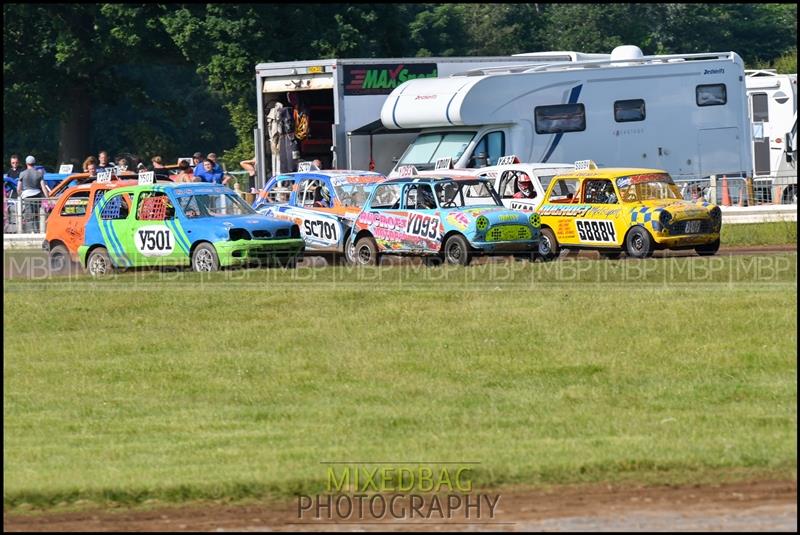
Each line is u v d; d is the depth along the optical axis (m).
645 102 113.00
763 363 51.19
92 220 84.12
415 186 82.56
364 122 112.81
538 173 90.06
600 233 82.31
